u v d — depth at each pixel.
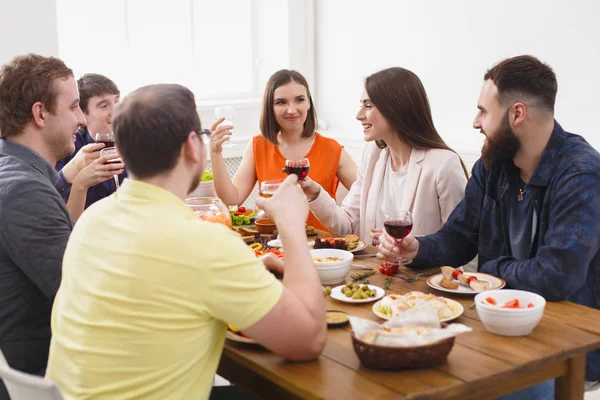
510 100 2.13
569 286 1.97
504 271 2.09
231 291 1.43
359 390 1.44
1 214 1.93
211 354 1.55
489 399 1.57
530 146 2.16
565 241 2.00
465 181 2.75
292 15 5.31
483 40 4.27
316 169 3.56
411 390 1.43
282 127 3.56
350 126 5.29
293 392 1.49
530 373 1.63
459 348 1.65
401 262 2.28
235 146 5.22
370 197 2.92
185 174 1.55
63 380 1.53
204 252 1.42
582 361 1.70
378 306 1.90
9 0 4.07
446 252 2.36
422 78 4.67
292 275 1.57
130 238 1.46
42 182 2.00
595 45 3.71
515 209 2.27
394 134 2.82
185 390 1.48
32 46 4.17
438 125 4.62
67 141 2.22
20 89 2.11
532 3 3.98
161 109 1.49
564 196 2.06
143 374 1.45
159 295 1.43
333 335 1.76
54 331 1.62
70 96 2.19
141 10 5.01
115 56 4.95
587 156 2.09
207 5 5.29
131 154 1.50
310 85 5.49
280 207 1.64
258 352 1.66
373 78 2.80
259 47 5.55
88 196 3.11
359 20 5.09
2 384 1.91
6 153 2.09
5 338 1.99
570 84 3.86
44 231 1.95
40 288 1.96
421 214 2.75
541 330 1.75
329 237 2.83
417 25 4.66
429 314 1.63
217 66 5.41
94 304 1.47
